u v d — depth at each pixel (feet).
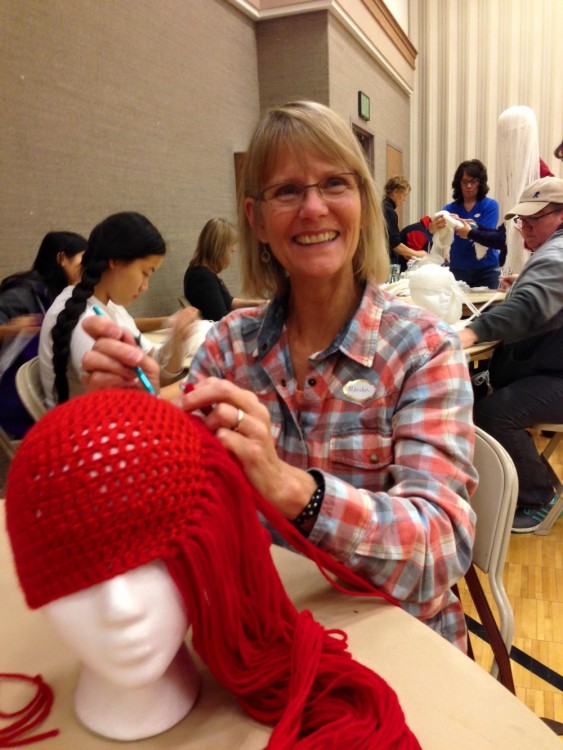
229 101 11.26
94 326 1.98
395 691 1.62
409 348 2.50
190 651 1.79
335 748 1.35
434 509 2.13
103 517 1.20
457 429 2.34
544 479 6.57
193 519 1.31
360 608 2.01
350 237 2.62
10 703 1.65
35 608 1.31
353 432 2.58
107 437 1.25
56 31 6.72
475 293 9.87
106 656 1.29
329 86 12.00
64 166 7.00
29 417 4.63
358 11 13.37
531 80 18.28
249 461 1.70
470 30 18.62
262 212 2.75
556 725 3.90
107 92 7.69
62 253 5.88
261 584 1.55
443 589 2.14
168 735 1.50
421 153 20.26
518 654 4.60
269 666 1.54
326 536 1.93
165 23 8.93
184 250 9.96
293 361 2.80
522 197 6.95
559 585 5.49
